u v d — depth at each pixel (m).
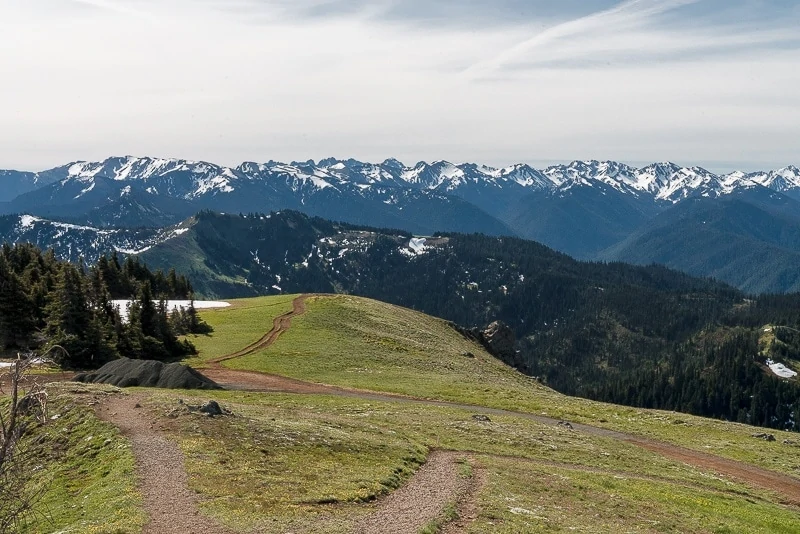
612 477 41.00
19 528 26.11
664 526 30.91
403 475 34.59
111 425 36.69
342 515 26.38
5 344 78.62
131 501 25.88
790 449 59.19
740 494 42.94
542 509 30.69
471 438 47.91
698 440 60.47
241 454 33.22
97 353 72.75
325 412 53.12
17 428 18.00
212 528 23.39
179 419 37.81
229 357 82.06
